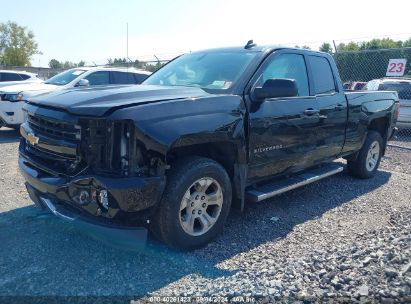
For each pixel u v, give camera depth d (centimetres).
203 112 352
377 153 671
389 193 579
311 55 511
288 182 479
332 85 541
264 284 295
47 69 2833
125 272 317
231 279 306
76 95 353
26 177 366
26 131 376
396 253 332
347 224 443
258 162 416
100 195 311
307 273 310
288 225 436
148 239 375
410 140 1181
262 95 396
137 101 324
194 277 311
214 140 357
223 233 406
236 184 397
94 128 308
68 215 330
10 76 1445
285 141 443
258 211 479
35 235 380
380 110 636
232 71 425
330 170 550
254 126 400
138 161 312
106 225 311
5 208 452
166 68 510
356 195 563
